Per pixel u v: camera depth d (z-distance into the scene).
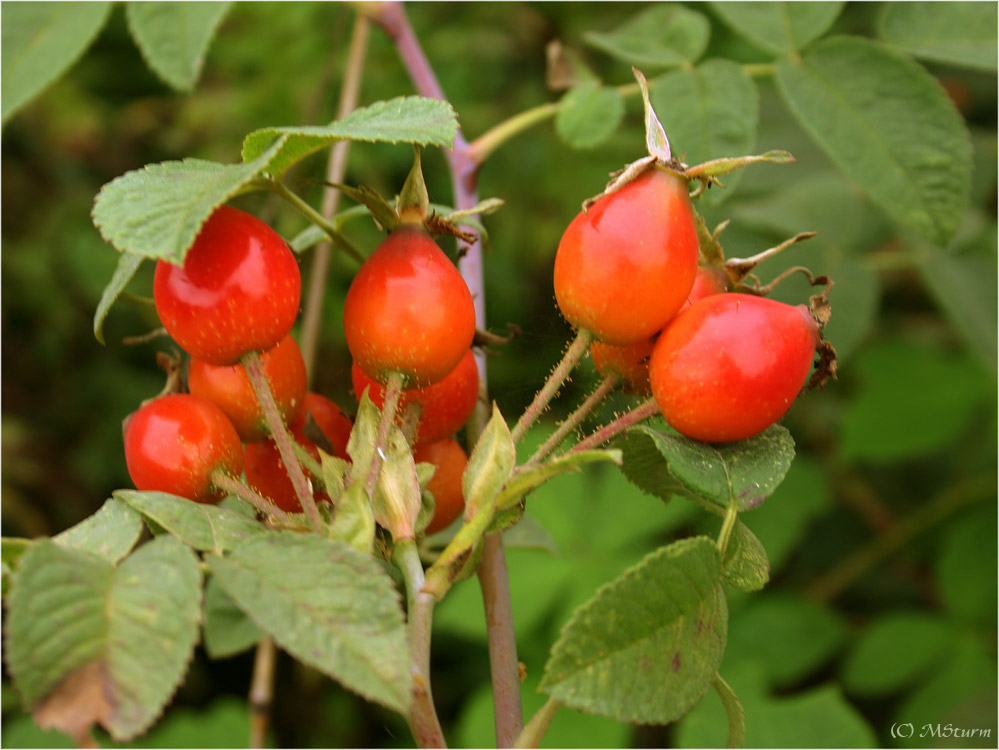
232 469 0.22
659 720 0.19
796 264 0.34
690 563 0.19
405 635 0.18
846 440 0.42
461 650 0.44
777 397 0.21
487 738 0.35
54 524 0.48
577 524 0.39
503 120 0.46
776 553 0.39
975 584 0.38
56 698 0.18
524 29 0.46
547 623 0.37
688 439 0.21
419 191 0.21
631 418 0.21
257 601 0.18
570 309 0.21
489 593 0.22
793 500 0.40
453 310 0.21
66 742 0.33
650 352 0.21
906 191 0.26
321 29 0.45
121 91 0.51
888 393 0.42
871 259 0.35
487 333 0.23
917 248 0.34
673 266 0.20
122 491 0.20
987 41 0.27
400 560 0.20
